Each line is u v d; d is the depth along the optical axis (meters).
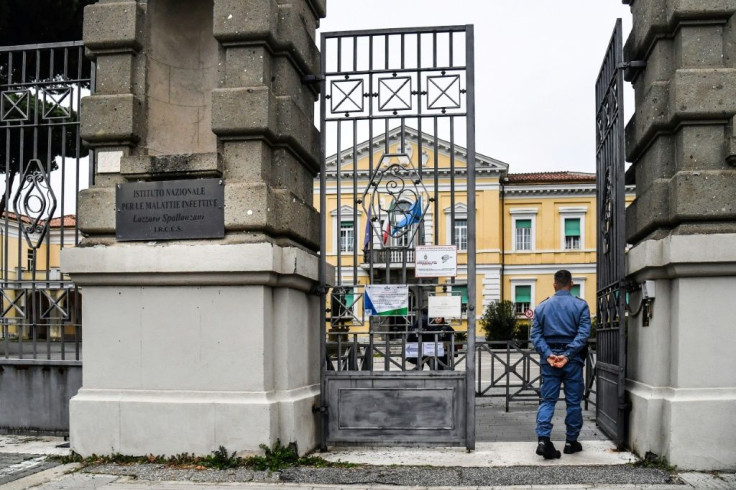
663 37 6.64
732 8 6.31
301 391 7.00
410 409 7.13
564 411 10.26
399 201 7.33
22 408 7.70
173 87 7.64
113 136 7.02
